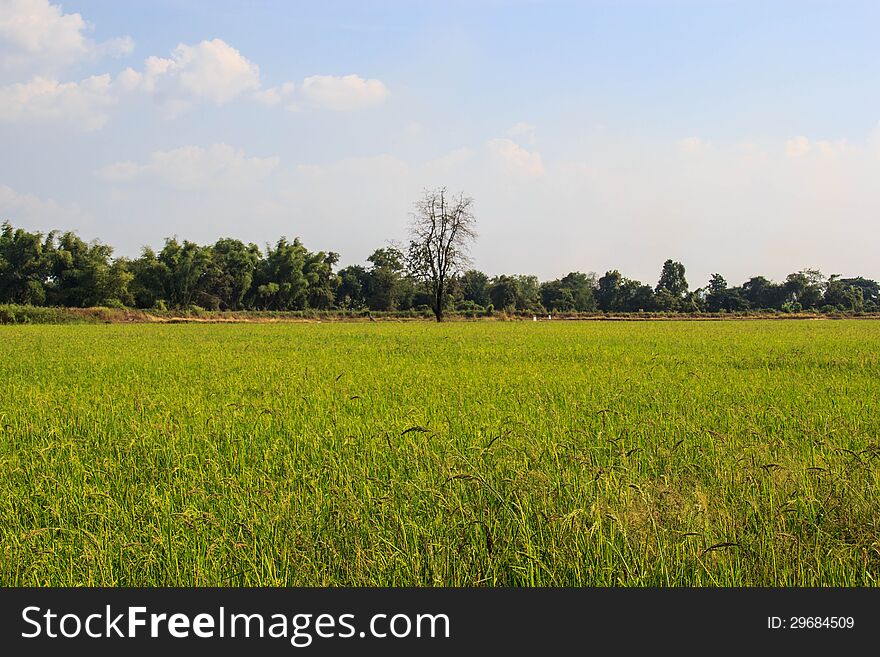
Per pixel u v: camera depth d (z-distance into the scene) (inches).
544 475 257.1
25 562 205.8
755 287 4776.1
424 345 1093.1
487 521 221.8
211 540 211.9
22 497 255.4
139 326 2117.4
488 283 4552.2
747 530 223.8
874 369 655.1
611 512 218.7
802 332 1582.2
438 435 315.0
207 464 293.1
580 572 199.5
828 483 257.0
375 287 4109.3
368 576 202.1
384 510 230.8
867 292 5610.2
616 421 370.3
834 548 207.9
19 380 589.9
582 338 1309.1
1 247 3149.6
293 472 276.8
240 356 851.4
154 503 237.6
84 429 368.2
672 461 296.2
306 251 3961.6
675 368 672.4
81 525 227.1
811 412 402.6
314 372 629.6
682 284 4771.2
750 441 317.7
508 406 425.1
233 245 3806.6
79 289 3144.7
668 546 210.4
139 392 495.5
